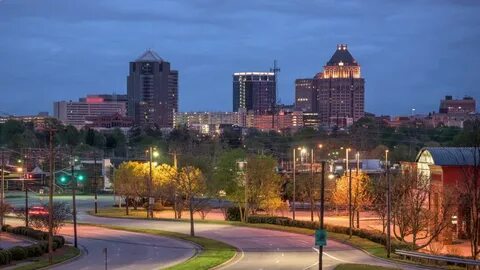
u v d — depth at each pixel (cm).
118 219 15038
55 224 11731
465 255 9388
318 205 16512
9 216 15375
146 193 16488
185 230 12575
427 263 8550
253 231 12406
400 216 10144
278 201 14575
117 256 9450
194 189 13888
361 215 15462
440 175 11662
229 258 9012
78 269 8238
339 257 9181
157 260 9025
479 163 9856
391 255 9225
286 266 8325
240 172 14612
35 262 8719
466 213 11038
